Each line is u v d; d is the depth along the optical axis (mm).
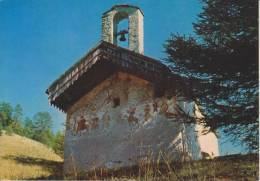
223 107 10977
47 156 23375
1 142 25297
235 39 10828
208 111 11188
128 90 16031
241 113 10789
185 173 9938
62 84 16312
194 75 11492
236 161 10688
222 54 11000
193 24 11695
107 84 16531
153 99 15383
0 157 18859
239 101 10922
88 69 15938
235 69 10992
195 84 11352
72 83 16094
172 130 14625
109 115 15984
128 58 15523
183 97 12641
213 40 11250
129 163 14742
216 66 11109
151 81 15234
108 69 16406
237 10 11203
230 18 11172
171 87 12742
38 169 16578
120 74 16375
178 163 12234
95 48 16109
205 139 16641
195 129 15578
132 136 15180
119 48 15742
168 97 13695
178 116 12922
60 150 27797
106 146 15477
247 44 10758
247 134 10719
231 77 11086
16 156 20016
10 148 23250
